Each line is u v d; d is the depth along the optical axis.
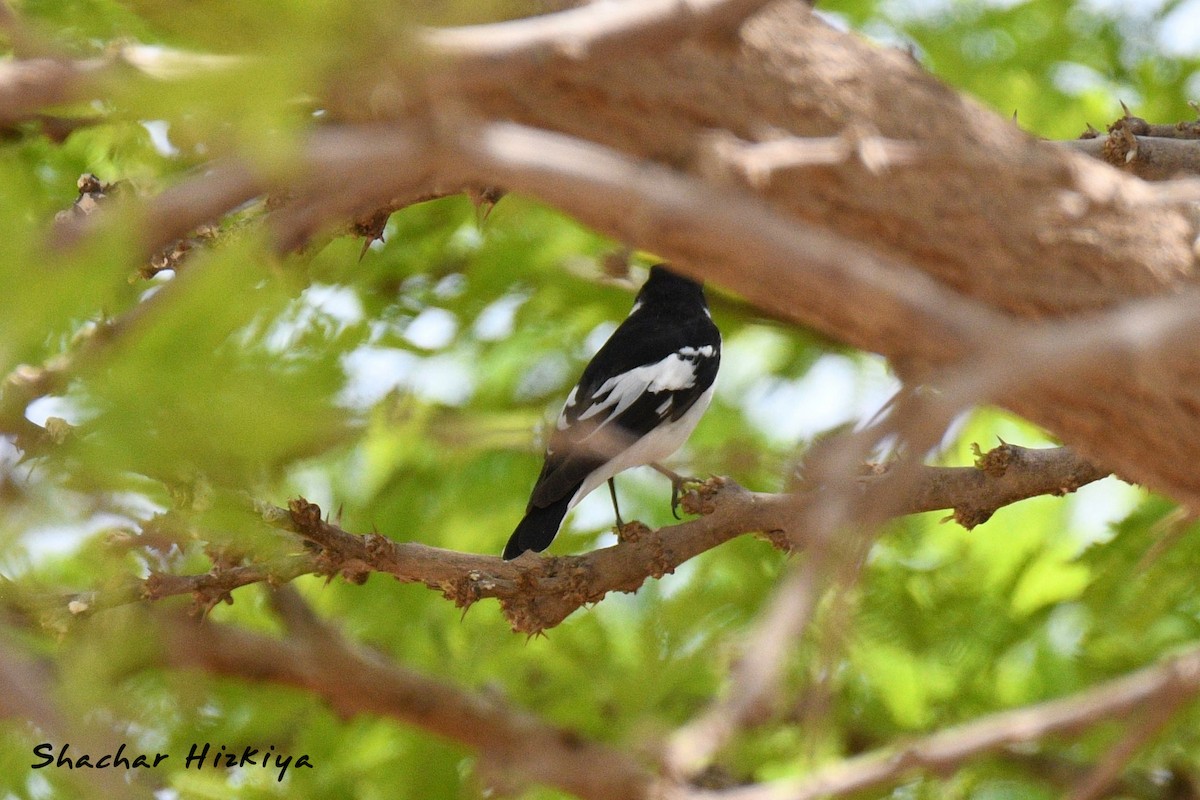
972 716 11.73
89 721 4.51
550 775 6.55
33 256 3.38
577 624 10.19
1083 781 5.54
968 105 6.15
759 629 4.02
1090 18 14.37
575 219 5.25
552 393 14.84
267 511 6.24
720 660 5.07
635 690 7.59
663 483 14.97
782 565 10.92
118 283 3.58
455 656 10.34
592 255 14.25
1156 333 3.63
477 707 7.76
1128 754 5.37
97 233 3.41
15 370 4.05
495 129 3.75
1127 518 10.95
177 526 4.72
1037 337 3.74
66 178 9.42
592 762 6.52
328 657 7.83
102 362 3.95
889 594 12.19
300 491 8.47
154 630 5.93
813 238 3.93
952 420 3.76
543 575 9.21
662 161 5.91
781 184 5.98
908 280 3.96
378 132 3.63
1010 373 3.71
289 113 3.51
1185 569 10.66
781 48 5.99
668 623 7.87
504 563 9.17
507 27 4.14
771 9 6.04
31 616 6.18
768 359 15.41
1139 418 6.00
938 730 11.38
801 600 3.88
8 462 4.07
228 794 7.94
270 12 3.40
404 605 10.94
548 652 9.80
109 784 3.92
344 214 4.50
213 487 4.44
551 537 11.88
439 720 7.79
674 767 4.93
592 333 15.70
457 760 9.36
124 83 3.41
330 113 4.80
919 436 3.80
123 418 3.85
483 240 13.48
